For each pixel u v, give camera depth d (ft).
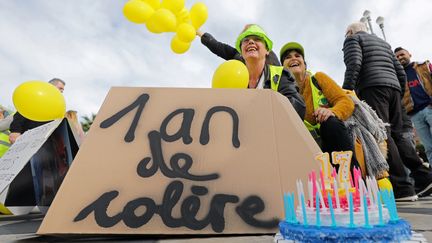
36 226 5.11
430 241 2.82
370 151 6.34
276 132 4.02
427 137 10.76
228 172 3.74
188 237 3.40
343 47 8.50
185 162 3.78
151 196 3.57
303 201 2.44
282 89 5.85
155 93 4.23
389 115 8.51
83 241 3.38
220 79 4.97
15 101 5.25
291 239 2.20
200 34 8.99
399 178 7.41
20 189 6.78
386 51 8.49
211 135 3.96
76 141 5.92
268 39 6.73
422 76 10.60
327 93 6.81
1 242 3.44
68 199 3.51
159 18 6.04
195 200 3.56
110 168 3.70
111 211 3.48
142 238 3.43
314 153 3.95
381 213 2.20
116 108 4.10
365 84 8.16
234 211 3.52
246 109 4.16
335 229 2.06
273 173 3.76
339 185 2.55
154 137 3.92
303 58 7.93
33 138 5.36
